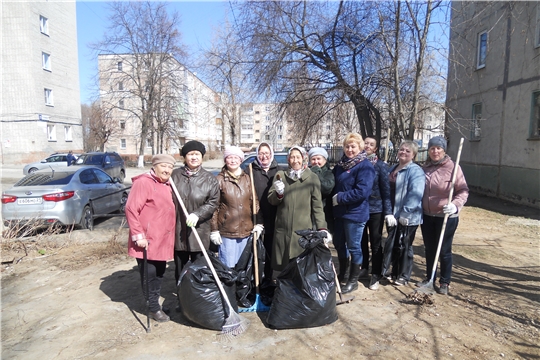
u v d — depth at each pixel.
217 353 2.82
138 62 27.84
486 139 12.65
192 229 3.18
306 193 3.55
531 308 3.58
